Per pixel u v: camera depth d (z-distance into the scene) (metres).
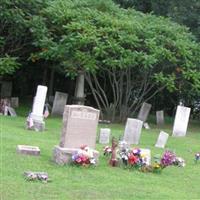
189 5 25.89
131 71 22.98
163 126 23.48
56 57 21.39
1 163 11.31
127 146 13.16
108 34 21.12
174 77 21.94
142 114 23.17
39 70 28.08
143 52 21.16
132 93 24.22
